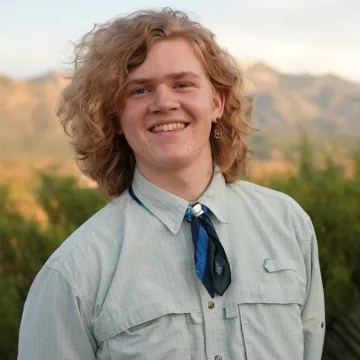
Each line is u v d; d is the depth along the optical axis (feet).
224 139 6.75
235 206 6.57
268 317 6.08
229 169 6.86
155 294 5.92
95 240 6.14
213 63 6.41
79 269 5.96
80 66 6.55
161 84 5.98
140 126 6.05
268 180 13.67
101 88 6.16
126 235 6.13
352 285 10.96
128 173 6.81
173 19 6.14
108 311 5.87
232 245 6.31
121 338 5.86
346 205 11.59
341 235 11.38
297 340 6.18
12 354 11.87
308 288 6.64
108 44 6.11
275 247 6.38
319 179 12.82
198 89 6.10
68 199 14.62
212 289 5.94
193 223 6.21
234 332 5.93
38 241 12.87
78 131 6.59
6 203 15.35
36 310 6.07
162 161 6.01
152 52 6.00
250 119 7.13
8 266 12.88
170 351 5.79
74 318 5.94
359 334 9.81
